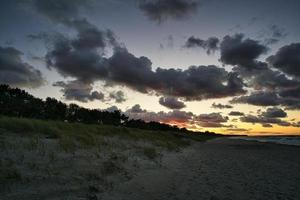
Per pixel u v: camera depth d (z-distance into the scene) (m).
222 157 20.53
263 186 9.70
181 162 15.82
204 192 8.60
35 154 9.71
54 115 36.12
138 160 13.53
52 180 7.75
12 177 7.19
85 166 9.83
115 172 10.12
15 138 11.97
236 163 16.44
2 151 9.15
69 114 42.00
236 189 9.10
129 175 10.24
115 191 8.08
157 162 14.31
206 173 12.15
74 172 8.89
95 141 15.55
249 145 46.62
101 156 12.12
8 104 29.45
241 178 11.12
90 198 7.08
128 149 16.52
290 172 13.37
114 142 18.44
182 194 8.30
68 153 11.01
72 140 13.77
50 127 15.94
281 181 10.80
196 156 20.78
